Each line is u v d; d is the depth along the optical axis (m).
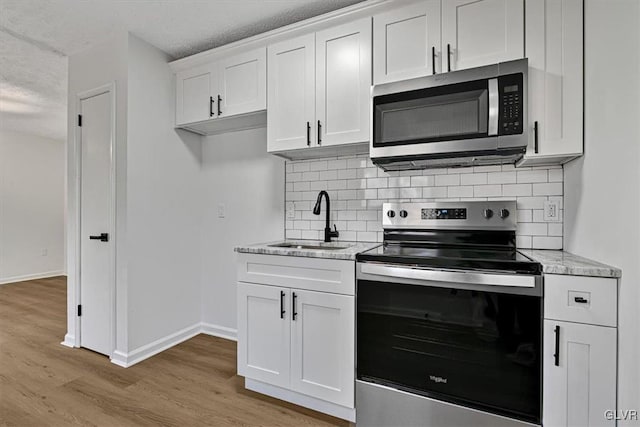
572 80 1.46
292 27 2.00
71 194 2.60
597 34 1.35
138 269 2.35
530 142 1.51
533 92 1.50
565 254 1.60
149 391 1.95
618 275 1.18
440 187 2.04
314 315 1.75
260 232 2.65
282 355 1.84
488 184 1.92
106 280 2.40
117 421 1.67
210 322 2.86
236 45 2.21
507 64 1.47
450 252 1.68
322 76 1.95
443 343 1.45
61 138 5.28
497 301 1.35
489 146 1.49
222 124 2.56
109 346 2.38
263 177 2.63
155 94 2.47
